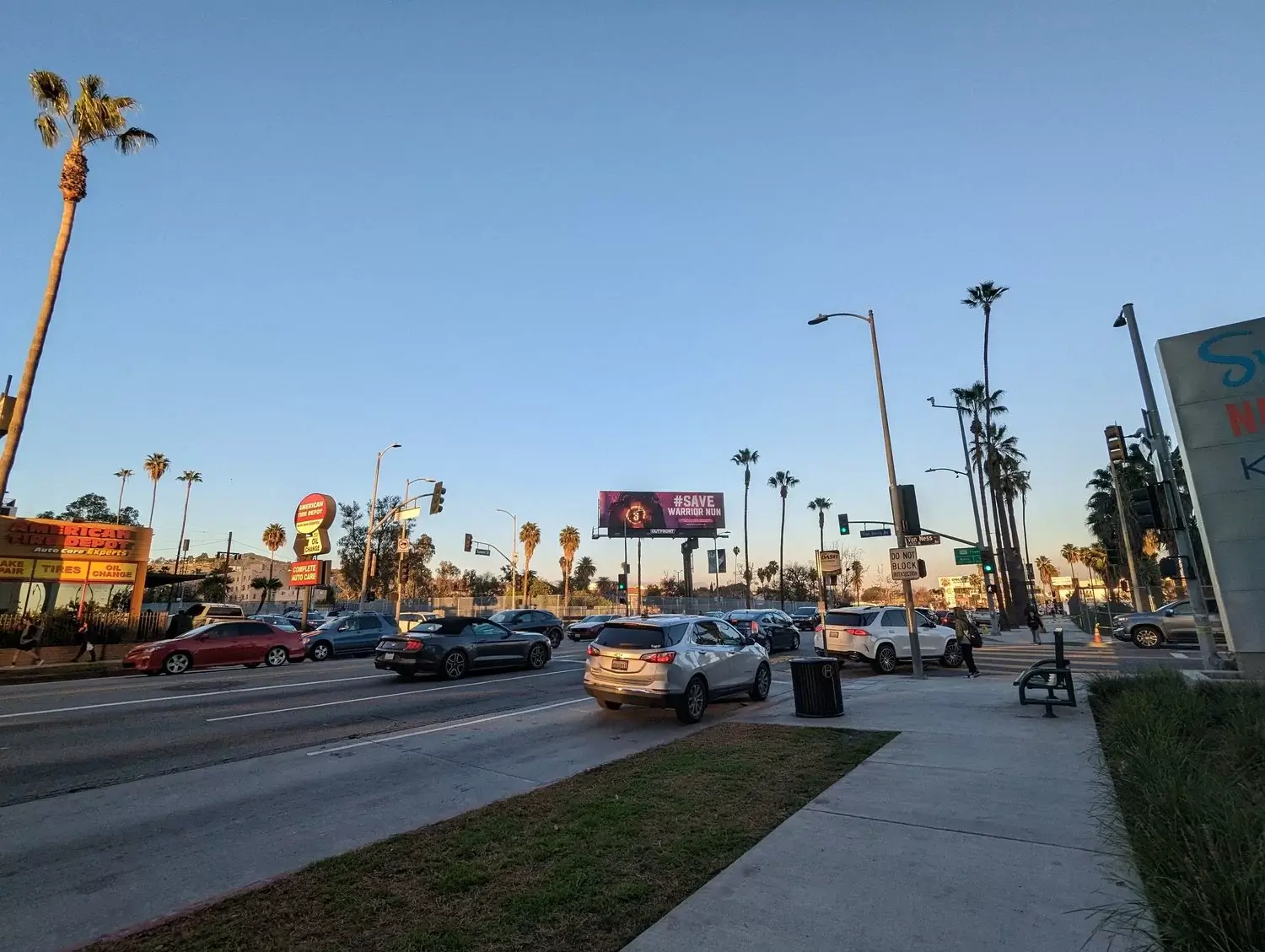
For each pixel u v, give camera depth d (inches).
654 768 294.2
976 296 1964.8
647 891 169.9
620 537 2635.3
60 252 963.3
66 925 172.1
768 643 1078.4
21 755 367.2
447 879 180.4
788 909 159.0
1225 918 120.5
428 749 370.9
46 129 979.9
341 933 154.0
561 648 1132.5
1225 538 463.8
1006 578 1941.4
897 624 767.7
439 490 1312.7
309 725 449.4
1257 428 462.6
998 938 144.3
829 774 276.7
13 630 956.0
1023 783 257.0
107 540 1149.1
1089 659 846.5
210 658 815.1
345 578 2800.2
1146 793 191.2
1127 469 1777.8
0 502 886.4
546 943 147.0
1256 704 305.4
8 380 994.7
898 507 695.7
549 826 221.8
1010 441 2244.1
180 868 208.5
